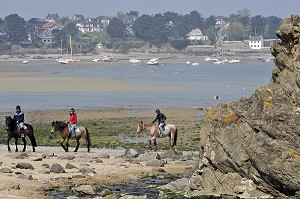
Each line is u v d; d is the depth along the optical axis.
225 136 31.06
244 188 30.25
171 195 31.66
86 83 155.50
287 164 27.95
